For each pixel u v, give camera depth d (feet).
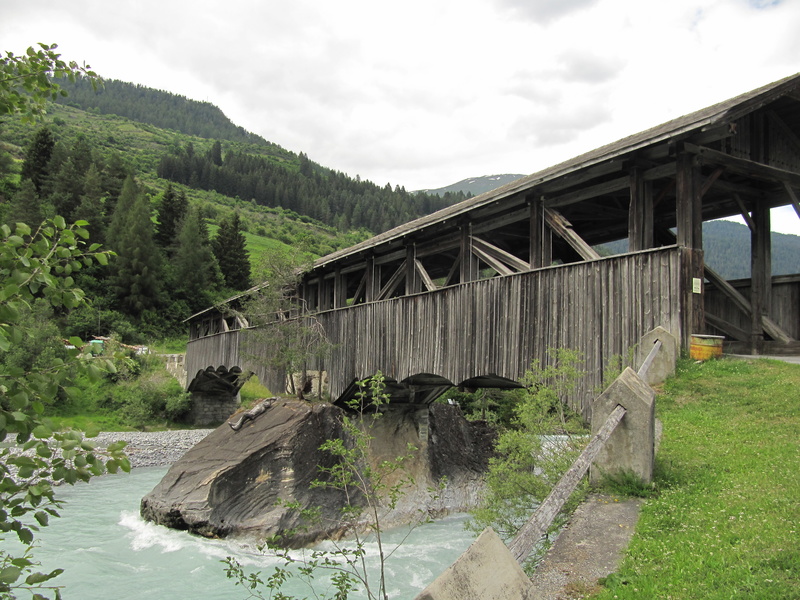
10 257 9.26
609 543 15.35
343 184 557.74
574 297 31.71
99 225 184.44
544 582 13.57
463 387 53.11
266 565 41.65
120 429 112.27
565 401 31.09
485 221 40.96
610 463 19.60
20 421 8.39
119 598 35.91
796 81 29.25
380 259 54.49
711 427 22.16
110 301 172.65
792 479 16.81
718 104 29.71
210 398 126.31
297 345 60.64
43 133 226.38
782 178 32.96
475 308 38.99
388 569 40.14
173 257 210.18
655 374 26.53
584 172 32.50
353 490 53.01
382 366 49.57
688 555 13.62
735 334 35.53
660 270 27.58
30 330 9.42
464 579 9.55
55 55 11.96
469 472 65.05
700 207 28.43
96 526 52.08
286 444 52.08
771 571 12.10
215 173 446.19
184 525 49.67
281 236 341.41
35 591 36.45
